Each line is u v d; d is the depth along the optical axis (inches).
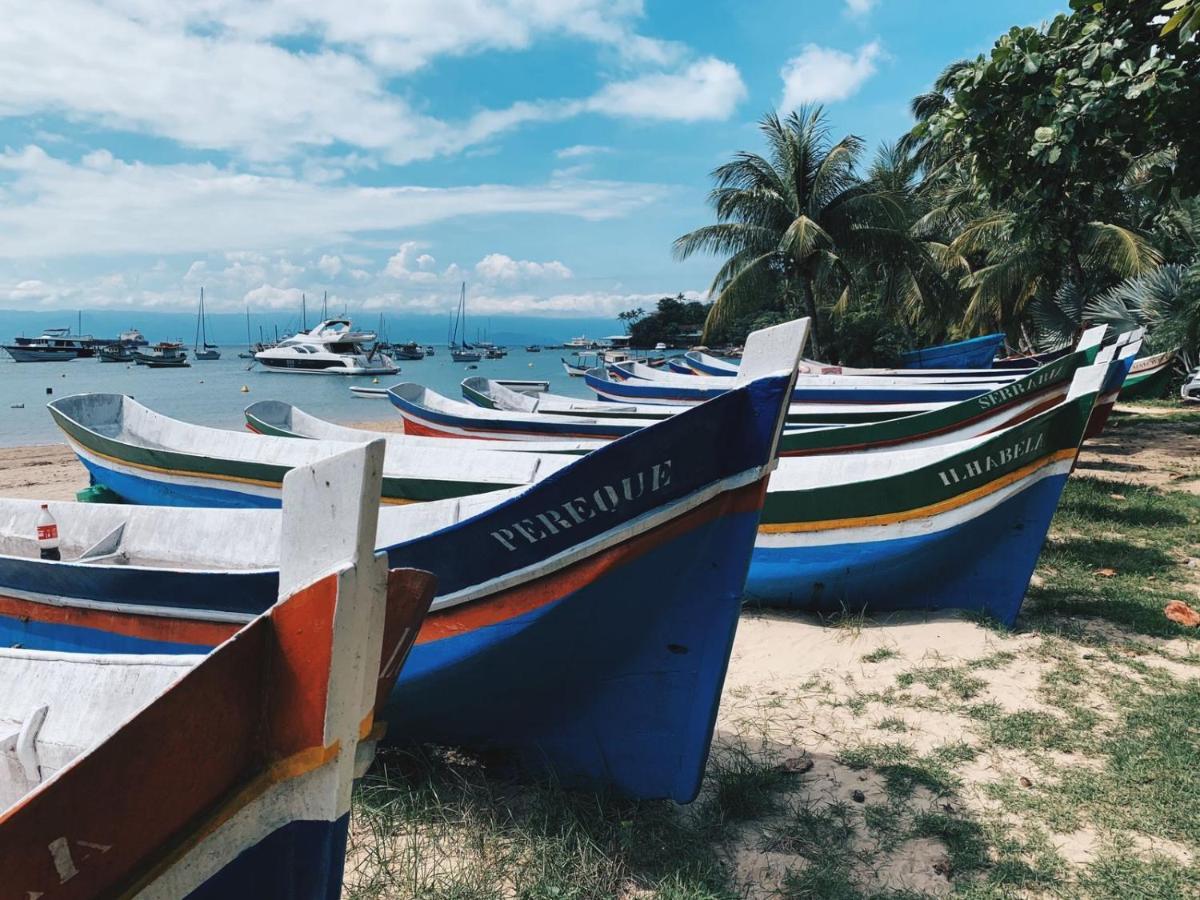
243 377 2269.9
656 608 162.1
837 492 266.4
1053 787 175.2
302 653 85.4
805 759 189.3
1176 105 357.1
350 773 90.7
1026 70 368.5
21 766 119.2
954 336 1219.2
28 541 260.7
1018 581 261.9
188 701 80.1
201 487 377.1
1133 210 940.0
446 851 155.3
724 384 669.3
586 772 176.2
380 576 86.9
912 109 1273.4
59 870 76.4
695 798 172.1
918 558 264.5
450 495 305.7
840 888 143.7
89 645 188.5
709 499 154.6
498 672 170.4
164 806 81.8
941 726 203.3
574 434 468.1
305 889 95.1
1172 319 815.7
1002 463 252.4
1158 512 401.4
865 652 249.0
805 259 987.9
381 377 2337.6
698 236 1030.4
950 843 157.5
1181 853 153.9
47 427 1034.7
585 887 144.3
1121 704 209.8
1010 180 416.2
